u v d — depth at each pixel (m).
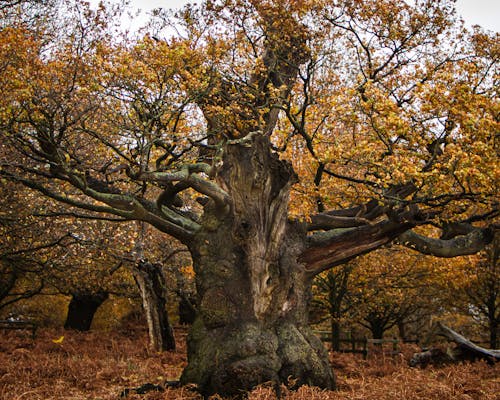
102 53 13.51
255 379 10.69
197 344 11.52
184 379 11.33
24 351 16.34
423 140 12.63
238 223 11.60
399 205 12.38
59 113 13.15
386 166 12.58
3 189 17.81
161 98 13.24
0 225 18.91
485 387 11.92
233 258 11.74
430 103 12.30
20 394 10.75
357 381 13.52
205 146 13.68
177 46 13.83
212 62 15.69
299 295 12.08
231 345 11.14
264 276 11.55
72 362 13.98
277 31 16.72
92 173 16.69
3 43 12.81
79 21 14.86
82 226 20.83
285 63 17.14
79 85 13.09
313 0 16.38
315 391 10.46
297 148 18.92
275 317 11.65
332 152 13.07
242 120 15.79
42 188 12.91
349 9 16.89
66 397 11.00
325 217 13.15
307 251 12.52
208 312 11.53
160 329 20.53
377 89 12.65
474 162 11.05
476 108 12.19
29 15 17.86
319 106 16.64
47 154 12.60
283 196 11.78
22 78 12.64
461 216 13.73
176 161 13.76
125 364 14.87
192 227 13.03
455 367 15.94
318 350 11.89
